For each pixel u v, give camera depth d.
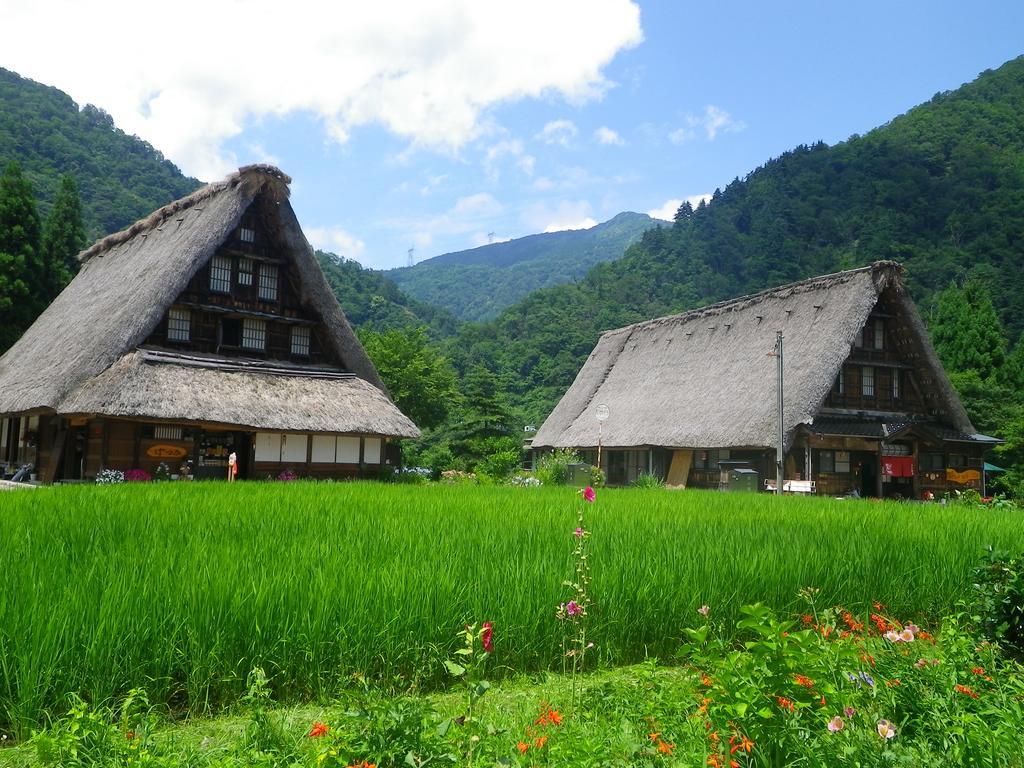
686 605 5.34
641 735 3.45
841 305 25.19
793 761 3.03
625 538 6.57
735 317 30.12
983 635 5.15
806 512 10.15
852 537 7.28
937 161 90.06
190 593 4.12
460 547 5.81
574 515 8.47
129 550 5.26
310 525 6.83
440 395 38.88
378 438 22.08
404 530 6.59
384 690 4.13
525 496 11.52
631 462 31.36
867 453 25.62
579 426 33.69
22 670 3.54
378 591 4.50
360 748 2.75
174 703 4.05
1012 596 5.35
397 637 4.41
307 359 23.47
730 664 3.24
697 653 3.60
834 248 81.31
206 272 21.62
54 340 22.42
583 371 38.38
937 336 37.91
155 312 19.42
